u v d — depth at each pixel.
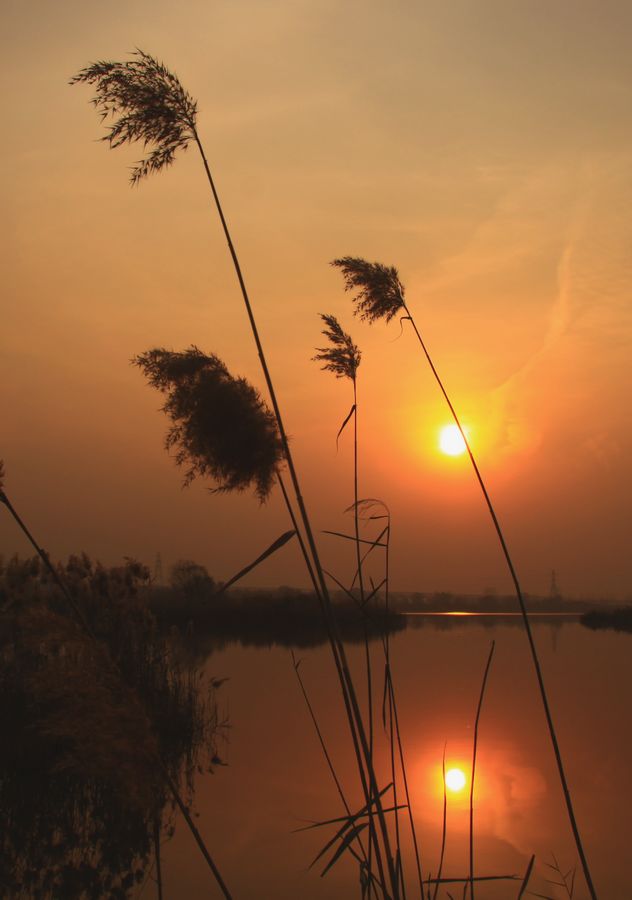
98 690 2.63
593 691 16.55
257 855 6.79
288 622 36.41
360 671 20.09
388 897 3.02
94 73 3.32
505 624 59.34
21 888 6.10
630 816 7.84
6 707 8.40
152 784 2.63
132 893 6.04
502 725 12.39
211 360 3.80
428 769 9.62
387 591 3.90
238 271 3.23
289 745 10.90
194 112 3.36
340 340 4.40
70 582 11.48
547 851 6.84
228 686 16.56
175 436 3.77
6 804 7.74
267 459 3.67
